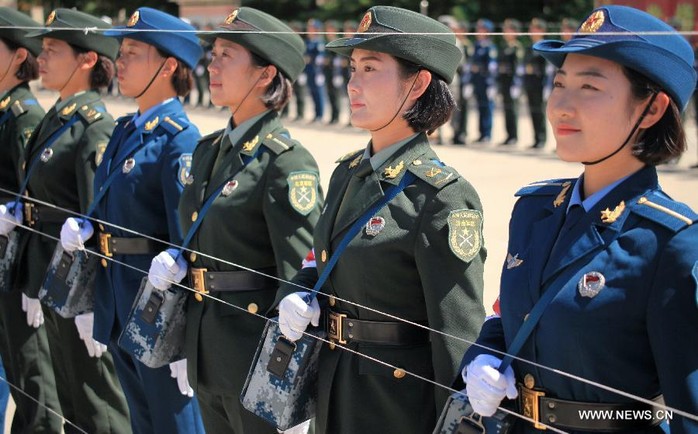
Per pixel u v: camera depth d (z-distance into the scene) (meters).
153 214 4.52
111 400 5.14
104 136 5.05
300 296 3.37
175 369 4.25
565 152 2.57
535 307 2.58
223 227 3.96
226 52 4.04
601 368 2.47
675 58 2.48
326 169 11.16
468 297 3.15
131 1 23.17
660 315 2.36
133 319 4.09
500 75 15.00
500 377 2.63
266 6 27.03
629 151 2.54
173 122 4.55
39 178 5.20
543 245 2.65
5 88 6.01
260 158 3.98
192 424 4.43
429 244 3.15
